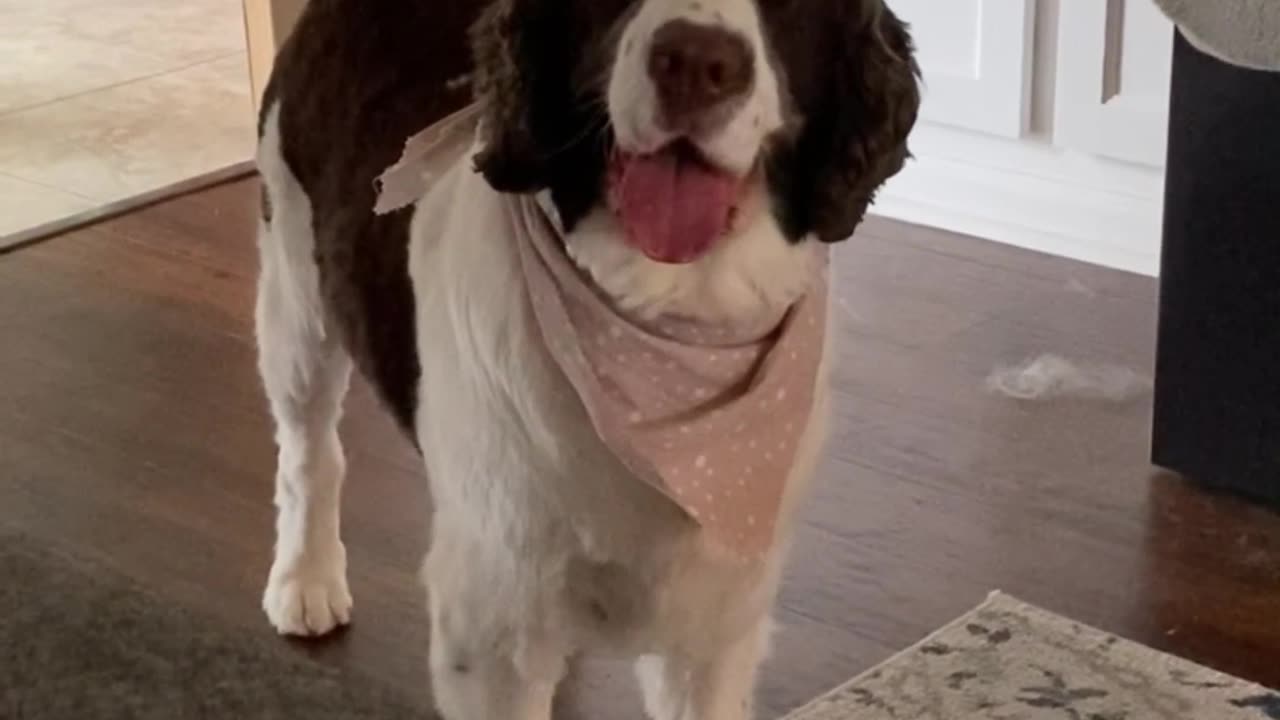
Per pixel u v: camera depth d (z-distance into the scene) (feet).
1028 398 9.61
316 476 7.52
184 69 15.67
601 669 7.38
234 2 17.89
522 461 5.12
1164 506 8.55
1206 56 8.03
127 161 13.37
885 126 4.95
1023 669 7.26
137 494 8.74
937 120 11.78
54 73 15.57
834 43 4.92
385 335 5.95
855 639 7.56
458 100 6.02
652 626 5.40
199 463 9.04
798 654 7.45
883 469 8.91
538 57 4.83
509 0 4.85
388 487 8.77
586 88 4.75
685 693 5.91
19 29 16.94
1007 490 8.72
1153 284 11.06
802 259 5.08
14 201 12.57
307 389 7.23
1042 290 11.00
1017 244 11.72
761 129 4.55
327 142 6.50
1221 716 6.94
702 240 4.63
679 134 4.45
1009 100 11.37
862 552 8.20
